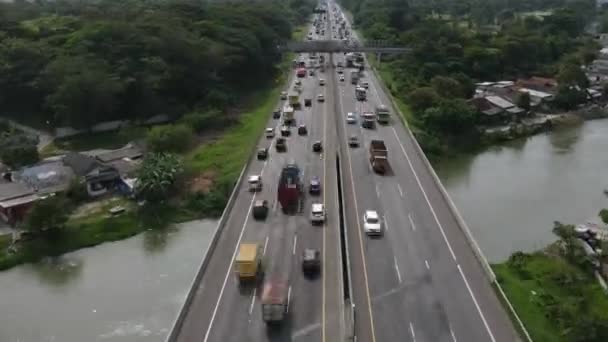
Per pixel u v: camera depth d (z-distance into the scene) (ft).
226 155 327.06
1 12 541.75
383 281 178.29
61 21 525.75
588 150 382.42
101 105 377.30
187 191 282.56
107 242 246.27
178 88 421.18
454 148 372.58
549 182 320.09
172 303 199.62
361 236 208.54
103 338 180.65
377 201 239.50
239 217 225.15
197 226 260.01
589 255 216.74
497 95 467.93
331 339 148.97
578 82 496.23
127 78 393.50
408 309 163.63
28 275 221.87
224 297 169.48
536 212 276.21
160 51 426.10
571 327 168.14
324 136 334.85
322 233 211.00
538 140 406.41
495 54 572.92
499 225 260.42
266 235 209.46
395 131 345.72
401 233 210.79
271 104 429.38
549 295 188.96
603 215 234.58
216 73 467.93
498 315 161.58
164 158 289.53
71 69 379.96
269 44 550.77
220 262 190.19
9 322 189.98
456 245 202.49
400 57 586.86
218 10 589.32
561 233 224.74
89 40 424.05
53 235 243.40
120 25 439.63
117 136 375.45
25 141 327.06
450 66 540.11
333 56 641.40
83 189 275.80
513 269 210.18
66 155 317.63
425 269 185.78
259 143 323.78
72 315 193.57
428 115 382.01
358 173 273.13
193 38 456.04
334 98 432.66
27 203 254.68
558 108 474.08
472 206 282.56
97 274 221.05
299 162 289.94
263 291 165.17
